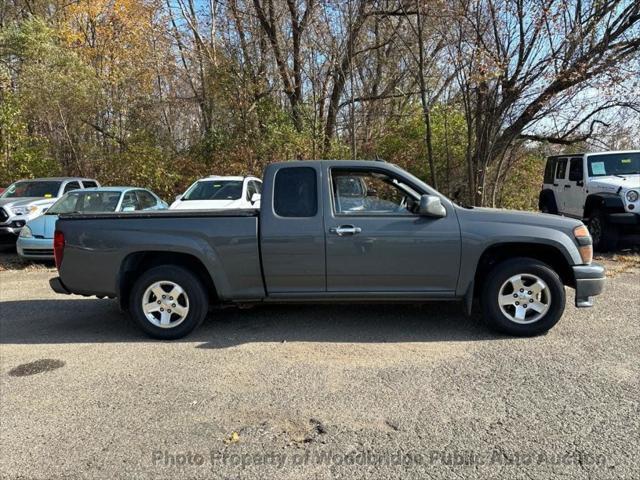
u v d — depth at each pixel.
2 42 16.48
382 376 3.99
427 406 3.47
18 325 5.71
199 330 5.29
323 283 4.91
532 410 3.37
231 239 4.88
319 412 3.42
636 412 3.31
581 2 10.39
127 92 18.16
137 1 18.91
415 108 16.23
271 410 3.47
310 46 15.67
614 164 10.58
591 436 3.03
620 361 4.18
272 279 4.92
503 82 11.47
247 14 16.55
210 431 3.21
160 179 16.53
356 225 4.80
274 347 4.72
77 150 17.53
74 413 3.49
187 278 4.97
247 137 16.52
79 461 2.90
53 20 21.20
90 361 4.48
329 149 16.23
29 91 15.97
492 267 4.92
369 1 14.55
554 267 5.09
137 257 5.13
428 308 5.96
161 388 3.87
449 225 4.77
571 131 12.85
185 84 19.39
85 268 5.04
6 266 9.82
